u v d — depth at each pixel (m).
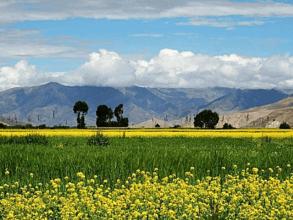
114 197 15.00
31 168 21.67
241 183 16.62
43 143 42.34
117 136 59.94
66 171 20.86
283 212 13.25
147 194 14.61
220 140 52.12
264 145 43.94
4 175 21.33
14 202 14.58
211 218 13.22
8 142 42.28
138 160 22.94
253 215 13.14
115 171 20.94
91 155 25.11
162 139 53.47
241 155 27.19
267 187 16.34
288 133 66.81
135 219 12.84
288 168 23.02
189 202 14.05
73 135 62.78
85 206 13.59
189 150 30.86
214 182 15.86
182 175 21.06
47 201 14.41
